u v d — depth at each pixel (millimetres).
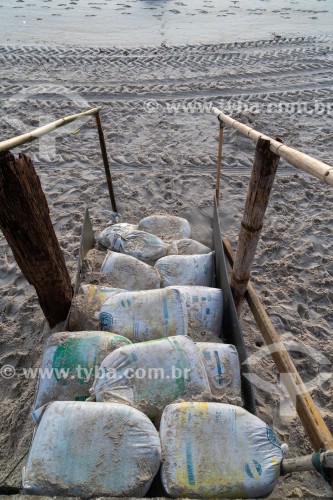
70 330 2328
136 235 3070
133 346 1908
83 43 8555
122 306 2236
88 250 3123
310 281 3316
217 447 1604
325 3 12547
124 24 10008
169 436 1625
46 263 2039
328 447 1522
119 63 7523
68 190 4344
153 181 4535
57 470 1485
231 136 5395
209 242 3680
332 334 2885
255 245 2158
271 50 8203
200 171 4742
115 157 4938
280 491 1986
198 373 1867
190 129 5574
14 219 1779
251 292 2461
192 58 7785
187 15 10969
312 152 5074
